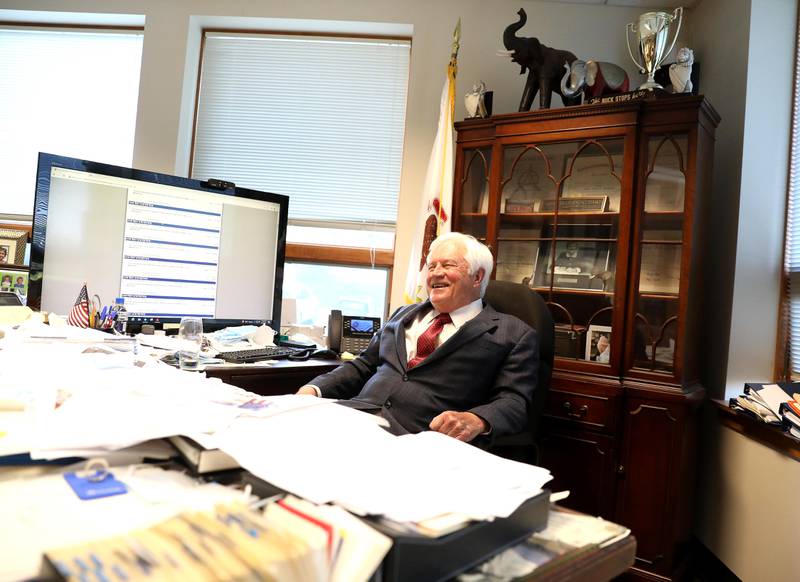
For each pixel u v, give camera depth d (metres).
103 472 0.53
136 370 0.93
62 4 2.80
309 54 2.85
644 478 1.93
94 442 0.54
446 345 1.56
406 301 2.41
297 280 2.84
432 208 2.40
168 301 1.82
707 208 2.10
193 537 0.37
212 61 2.88
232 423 0.65
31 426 0.59
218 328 1.94
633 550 0.55
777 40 2.12
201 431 0.60
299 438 0.62
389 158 2.81
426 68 2.66
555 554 0.49
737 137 2.15
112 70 2.92
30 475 0.51
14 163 2.90
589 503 1.99
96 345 1.18
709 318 2.26
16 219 2.89
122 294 1.72
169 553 0.34
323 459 0.56
